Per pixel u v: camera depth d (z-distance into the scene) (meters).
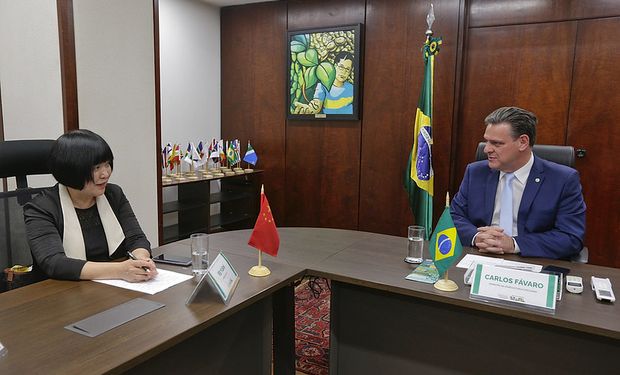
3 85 2.67
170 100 4.07
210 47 4.45
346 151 4.07
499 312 1.27
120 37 2.63
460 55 3.50
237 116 4.58
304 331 2.61
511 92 3.44
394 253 1.79
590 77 3.19
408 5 3.65
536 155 2.08
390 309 1.60
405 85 3.75
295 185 4.36
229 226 4.55
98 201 1.62
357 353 1.70
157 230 2.97
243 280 1.42
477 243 1.76
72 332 1.04
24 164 1.71
